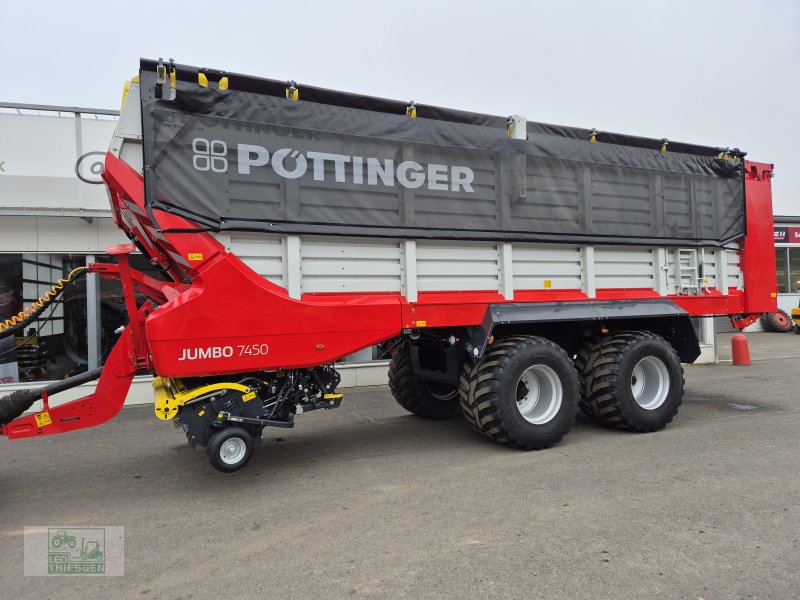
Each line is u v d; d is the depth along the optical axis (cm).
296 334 399
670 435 517
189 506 366
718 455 449
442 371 543
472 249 471
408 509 346
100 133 721
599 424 564
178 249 367
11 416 381
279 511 351
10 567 286
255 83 396
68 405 394
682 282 569
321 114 417
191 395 371
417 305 443
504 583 254
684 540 295
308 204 407
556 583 253
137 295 767
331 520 334
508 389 452
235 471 398
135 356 406
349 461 456
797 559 273
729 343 1442
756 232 624
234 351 378
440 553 285
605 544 291
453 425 586
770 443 485
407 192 441
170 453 503
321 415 648
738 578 255
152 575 273
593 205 519
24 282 731
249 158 390
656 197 552
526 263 494
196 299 367
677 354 591
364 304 423
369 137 429
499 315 461
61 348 746
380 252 438
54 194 710
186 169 372
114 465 466
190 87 377
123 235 753
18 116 696
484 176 471
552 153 502
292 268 402
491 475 407
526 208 488
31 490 405
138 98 380
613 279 536
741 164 609
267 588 256
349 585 256
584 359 534
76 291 751
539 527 314
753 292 616
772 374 914
